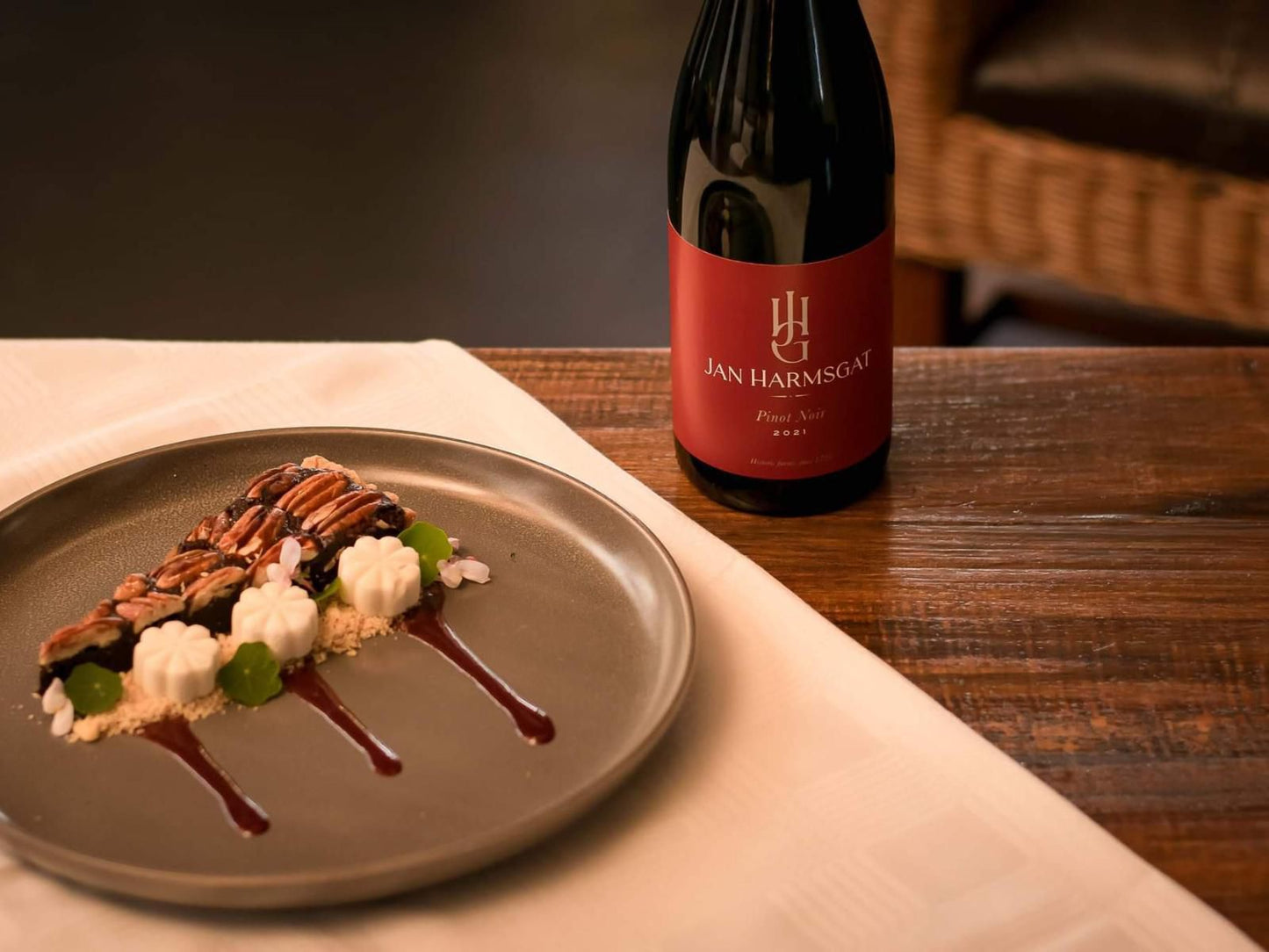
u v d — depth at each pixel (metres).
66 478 0.85
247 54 2.67
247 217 2.25
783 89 0.80
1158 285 1.39
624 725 0.76
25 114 2.50
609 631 0.80
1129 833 0.74
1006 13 1.39
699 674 0.78
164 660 0.76
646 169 2.33
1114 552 0.85
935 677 0.80
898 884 0.71
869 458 0.86
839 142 0.81
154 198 2.29
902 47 1.38
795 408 0.83
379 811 0.73
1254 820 0.74
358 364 0.95
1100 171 1.36
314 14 2.79
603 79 2.56
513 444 0.90
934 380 0.95
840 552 0.85
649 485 0.89
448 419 0.92
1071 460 0.90
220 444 0.87
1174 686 0.79
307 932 0.70
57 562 0.83
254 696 0.77
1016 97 1.37
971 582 0.84
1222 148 1.32
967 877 0.71
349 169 2.36
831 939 0.70
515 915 0.70
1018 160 1.39
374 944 0.70
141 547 0.84
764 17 0.80
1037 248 1.44
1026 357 0.97
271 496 0.83
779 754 0.75
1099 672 0.79
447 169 2.35
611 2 2.78
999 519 0.87
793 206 0.81
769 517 0.87
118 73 2.61
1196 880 0.72
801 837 0.73
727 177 0.81
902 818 0.73
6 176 2.34
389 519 0.83
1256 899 0.71
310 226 2.23
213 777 0.74
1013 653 0.80
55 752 0.75
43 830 0.72
